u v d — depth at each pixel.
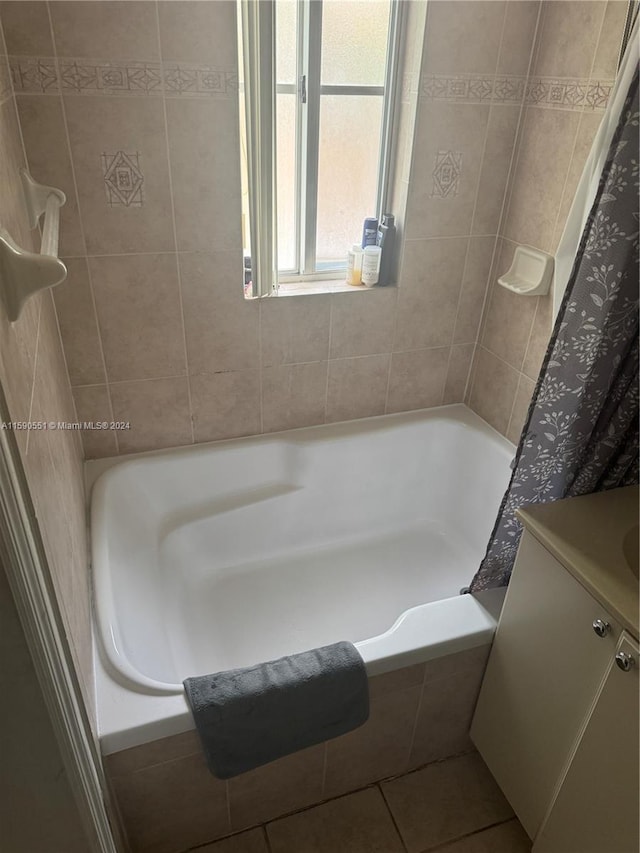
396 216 1.88
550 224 1.73
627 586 1.07
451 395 2.24
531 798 1.35
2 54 1.24
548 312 1.80
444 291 2.00
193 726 1.18
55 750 0.85
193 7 1.38
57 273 0.73
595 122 1.53
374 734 1.44
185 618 1.81
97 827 0.99
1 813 0.90
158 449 1.92
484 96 1.72
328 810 1.51
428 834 1.48
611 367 1.21
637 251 1.09
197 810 1.34
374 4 1.64
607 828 1.13
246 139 1.59
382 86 1.76
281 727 1.24
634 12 1.31
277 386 1.96
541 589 1.23
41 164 1.44
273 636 1.82
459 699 1.50
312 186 1.83
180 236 1.63
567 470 1.35
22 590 0.70
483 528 2.12
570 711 1.19
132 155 1.49
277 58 1.65
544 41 1.65
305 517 2.10
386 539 2.20
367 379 2.07
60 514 1.09
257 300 1.79
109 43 1.36
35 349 1.10
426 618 1.41
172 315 1.73
